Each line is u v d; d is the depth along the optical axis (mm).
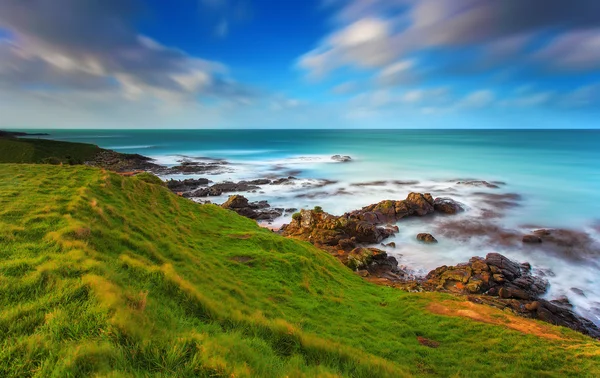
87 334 6113
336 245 36906
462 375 11695
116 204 19344
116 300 7176
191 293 9703
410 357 12773
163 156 128125
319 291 19031
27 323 6223
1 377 5066
